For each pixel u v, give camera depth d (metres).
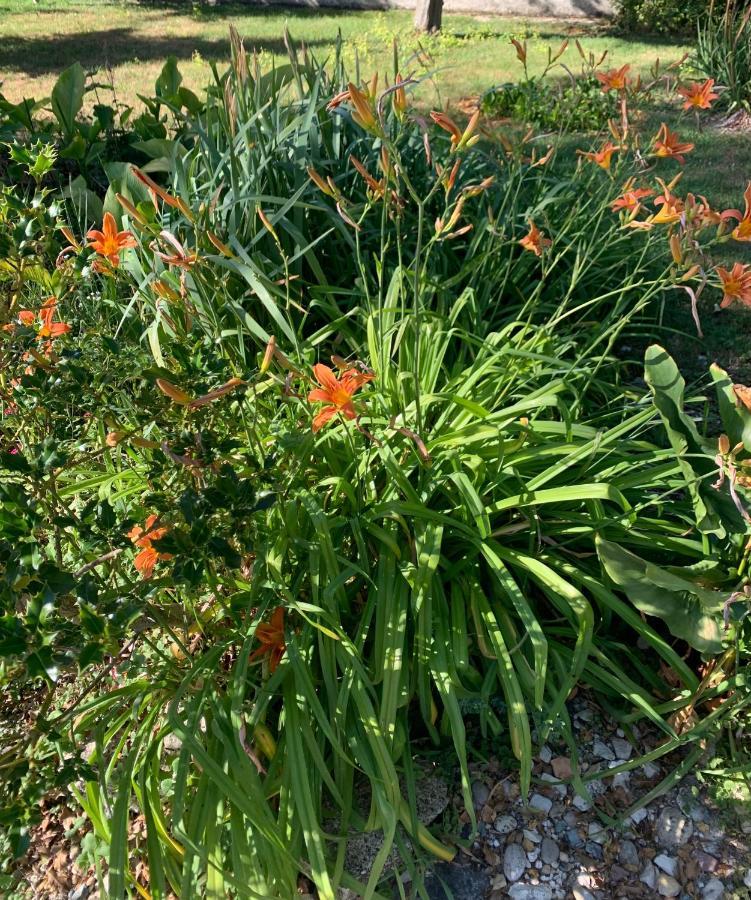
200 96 8.10
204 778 1.87
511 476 2.46
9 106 4.30
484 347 2.71
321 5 14.45
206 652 2.11
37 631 1.57
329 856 1.90
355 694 1.93
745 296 2.16
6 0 15.03
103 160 4.50
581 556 2.38
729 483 2.21
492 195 3.66
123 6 14.62
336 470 2.39
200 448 1.79
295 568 2.23
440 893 1.88
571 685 2.03
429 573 2.08
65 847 2.04
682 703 2.13
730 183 5.46
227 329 2.83
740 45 7.24
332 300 3.06
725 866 1.91
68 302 2.37
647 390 3.15
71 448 2.17
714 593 2.11
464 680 2.18
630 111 3.11
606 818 2.01
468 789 1.84
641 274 3.65
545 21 13.09
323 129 3.51
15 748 1.77
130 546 1.98
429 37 10.54
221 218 3.00
